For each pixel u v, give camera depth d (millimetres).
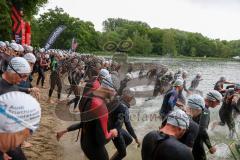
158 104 11273
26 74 4602
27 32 27594
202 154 5059
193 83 15234
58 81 11531
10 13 29516
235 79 38156
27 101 1767
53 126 8867
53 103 11625
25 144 7027
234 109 10617
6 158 2211
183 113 3717
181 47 61438
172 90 8328
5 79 4543
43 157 6543
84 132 4875
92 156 4855
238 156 7406
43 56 17734
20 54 10891
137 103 10992
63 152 6996
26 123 1741
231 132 9656
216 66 67625
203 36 85750
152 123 10086
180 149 3475
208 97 5758
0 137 1725
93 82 5012
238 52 99375
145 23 48406
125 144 5930
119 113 5449
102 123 4695
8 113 1703
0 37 28469
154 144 3633
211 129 10188
